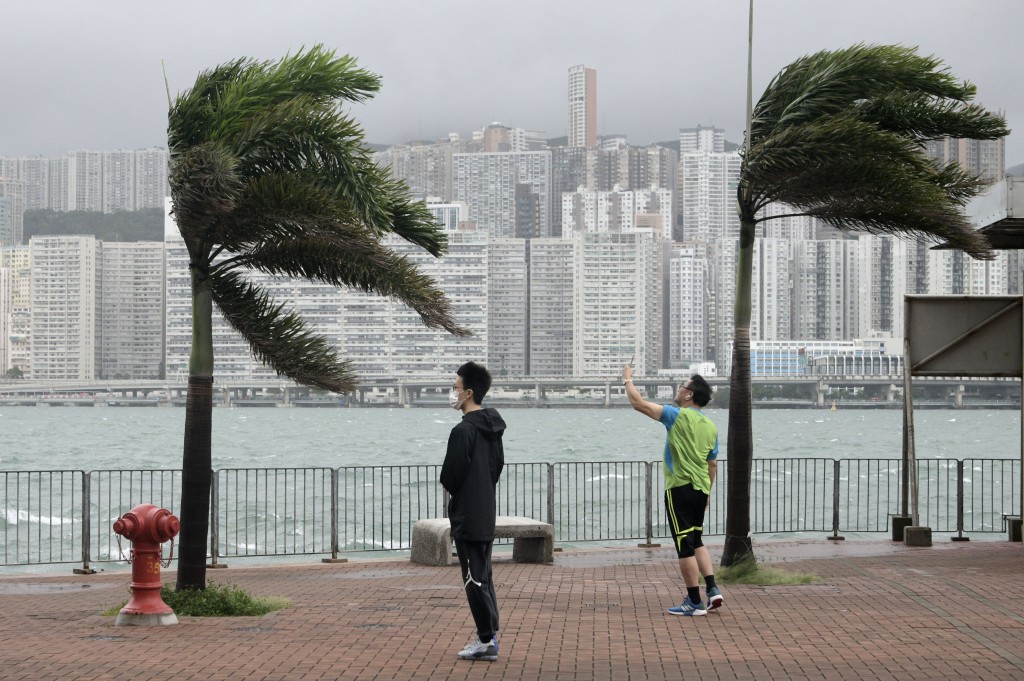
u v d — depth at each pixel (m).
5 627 11.19
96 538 27.00
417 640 10.25
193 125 12.91
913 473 19.09
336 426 160.38
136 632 10.77
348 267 12.98
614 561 17.31
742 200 15.22
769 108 15.91
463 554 9.23
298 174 12.91
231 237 12.67
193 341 12.71
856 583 13.91
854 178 14.44
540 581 14.67
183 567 12.52
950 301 19.20
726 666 8.98
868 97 15.37
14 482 51.72
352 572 16.38
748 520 14.92
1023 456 18.91
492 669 8.90
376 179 12.92
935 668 8.84
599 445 104.44
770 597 12.88
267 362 13.45
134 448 96.44
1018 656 9.30
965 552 17.75
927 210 14.45
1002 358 19.11
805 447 104.00
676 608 11.59
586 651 9.65
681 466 11.51
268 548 24.56
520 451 93.19
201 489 12.55
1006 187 16.44
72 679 8.49
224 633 10.66
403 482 49.66
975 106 15.20
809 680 8.45
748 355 15.15
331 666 9.02
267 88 13.12
